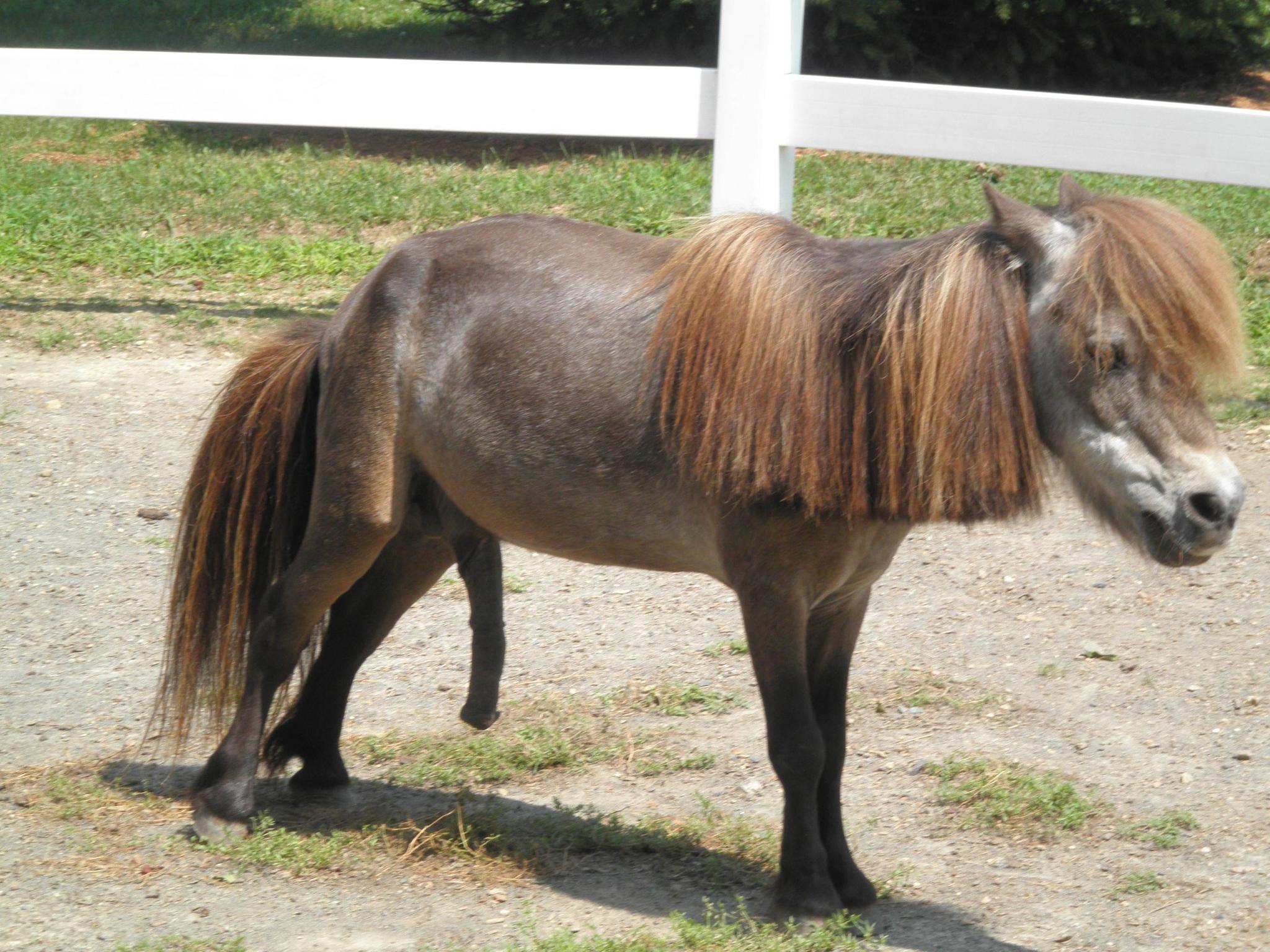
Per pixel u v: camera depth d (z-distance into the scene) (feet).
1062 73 60.44
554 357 15.16
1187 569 26.02
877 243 14.55
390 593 17.72
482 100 35.58
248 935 14.29
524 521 15.67
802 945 14.01
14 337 36.65
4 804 17.21
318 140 57.72
